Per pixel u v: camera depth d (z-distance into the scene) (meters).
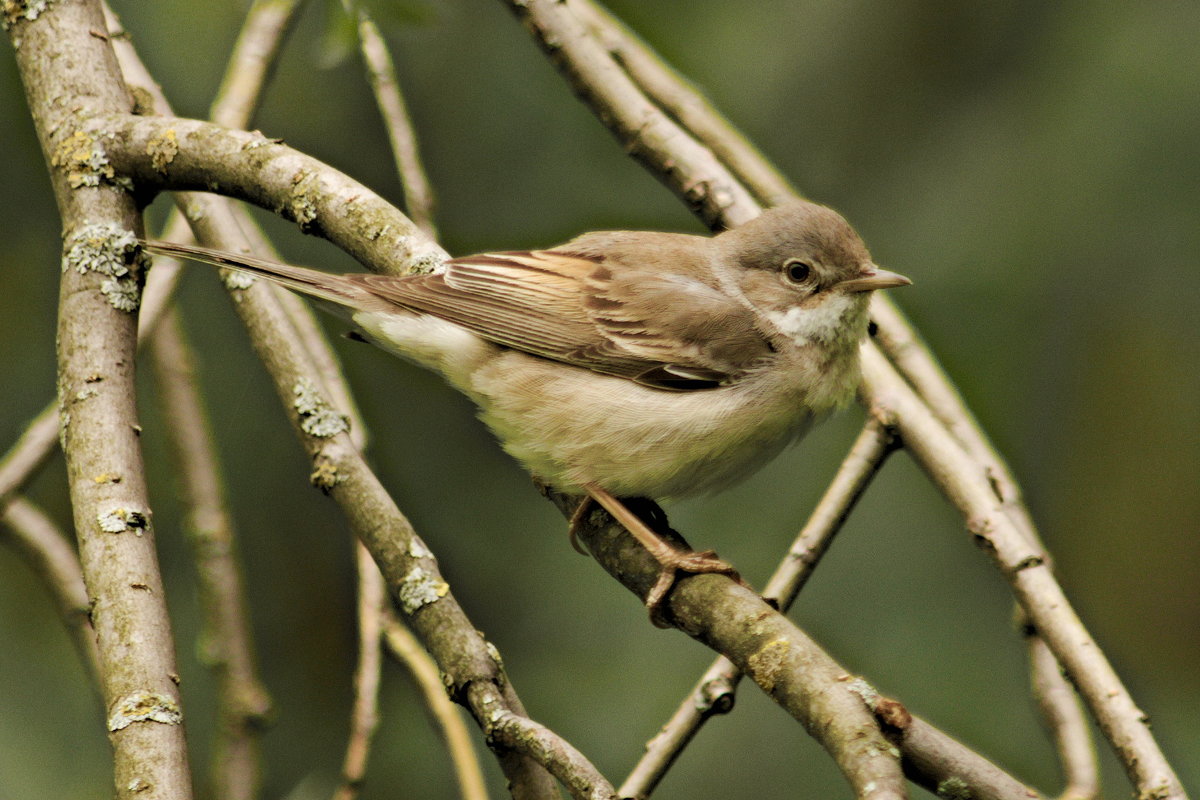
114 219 7.54
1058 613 7.31
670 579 7.19
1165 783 6.59
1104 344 11.23
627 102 9.15
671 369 8.55
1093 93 11.14
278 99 11.99
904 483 11.07
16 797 10.22
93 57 8.01
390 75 9.27
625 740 10.67
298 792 10.55
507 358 8.59
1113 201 11.00
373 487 7.56
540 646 11.16
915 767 6.22
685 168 9.18
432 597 6.94
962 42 11.88
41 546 9.13
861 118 11.95
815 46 11.99
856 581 10.89
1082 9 11.45
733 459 8.74
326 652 11.83
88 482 6.68
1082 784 7.48
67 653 10.81
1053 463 11.61
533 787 6.39
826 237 8.89
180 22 11.27
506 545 11.54
